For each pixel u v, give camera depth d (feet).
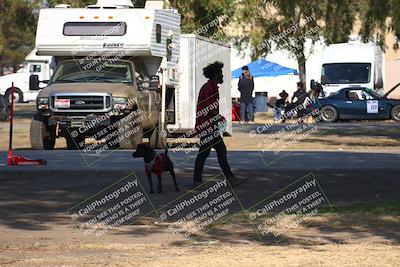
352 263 47.70
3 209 72.02
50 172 89.35
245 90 188.34
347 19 149.18
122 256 51.96
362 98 205.57
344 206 69.26
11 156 97.30
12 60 355.15
